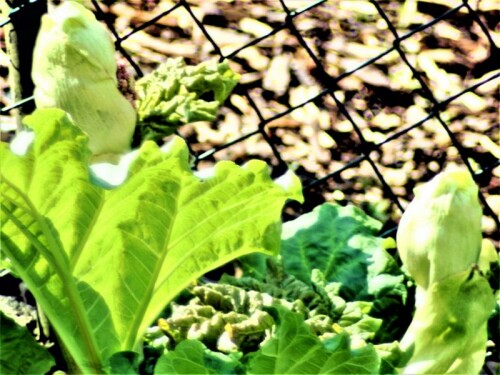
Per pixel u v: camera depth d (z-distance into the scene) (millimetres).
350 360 849
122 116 941
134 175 837
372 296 1105
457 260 875
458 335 881
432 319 884
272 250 918
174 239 894
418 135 2879
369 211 2658
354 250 1135
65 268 885
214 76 1079
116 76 990
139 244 893
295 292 1080
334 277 1125
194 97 1063
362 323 1056
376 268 1119
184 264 914
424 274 886
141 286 909
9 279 1400
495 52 1483
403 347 895
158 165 833
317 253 1139
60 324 902
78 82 928
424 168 2795
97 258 890
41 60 936
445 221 874
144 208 871
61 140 812
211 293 1005
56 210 857
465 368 890
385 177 2758
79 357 910
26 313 1326
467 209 875
